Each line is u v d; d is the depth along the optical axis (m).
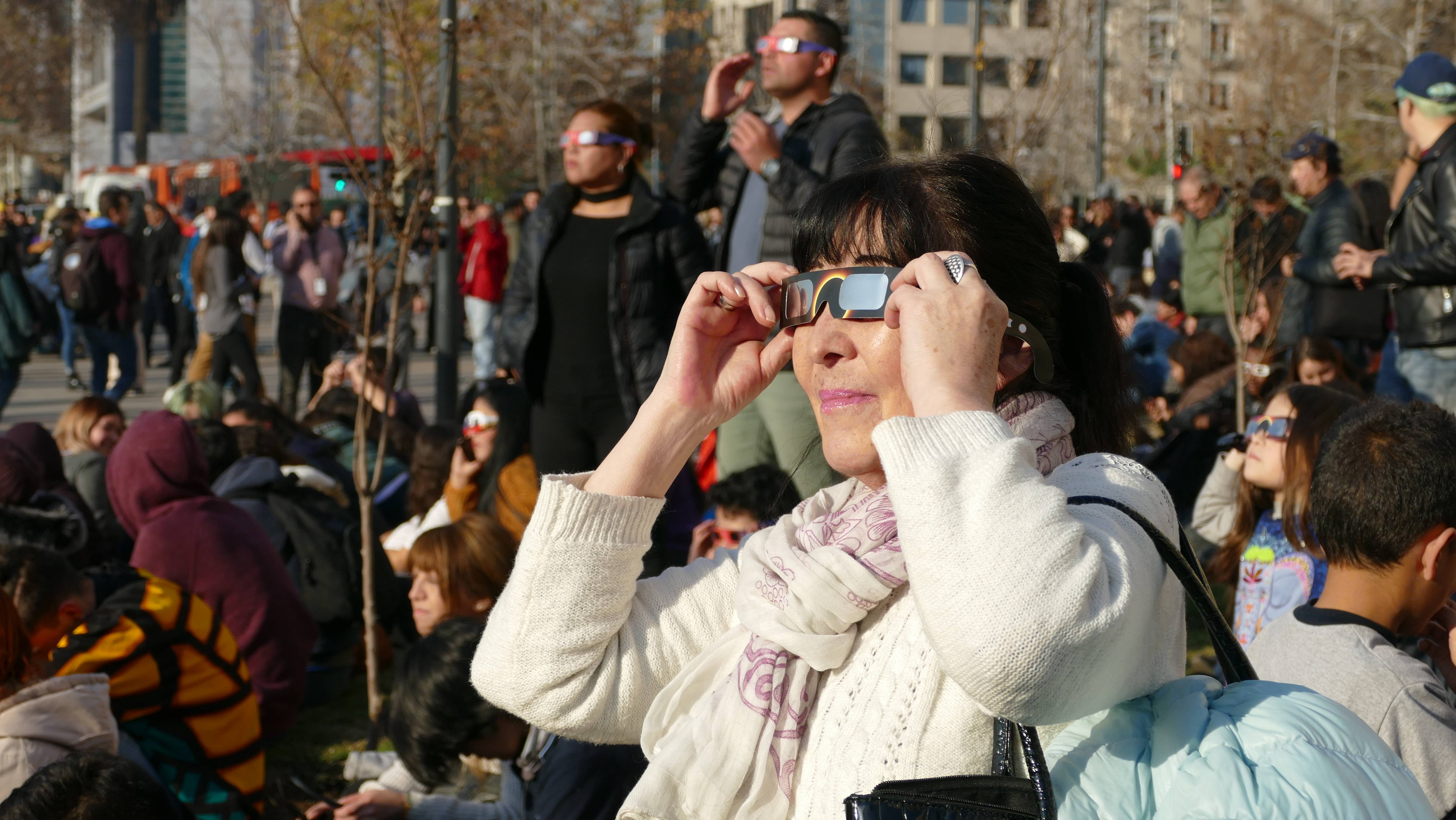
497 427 5.23
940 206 1.41
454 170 6.80
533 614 1.59
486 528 4.12
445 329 7.91
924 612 1.17
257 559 4.39
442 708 3.12
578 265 5.18
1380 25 30.97
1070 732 1.31
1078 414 1.53
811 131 4.83
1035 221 1.45
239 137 36.94
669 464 1.63
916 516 1.18
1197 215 9.04
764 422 4.68
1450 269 5.02
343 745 4.73
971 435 1.22
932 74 45.88
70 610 3.61
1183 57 31.36
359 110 16.44
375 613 4.82
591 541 1.59
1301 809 1.16
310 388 11.79
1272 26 29.09
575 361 5.20
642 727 1.62
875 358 1.37
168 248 16.09
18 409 12.82
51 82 56.31
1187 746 1.23
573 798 2.86
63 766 2.55
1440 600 2.32
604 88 32.28
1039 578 1.14
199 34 41.56
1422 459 2.24
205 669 3.75
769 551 1.49
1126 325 8.24
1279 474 3.51
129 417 11.84
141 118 64.38
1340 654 2.27
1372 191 7.62
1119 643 1.18
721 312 1.65
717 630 1.63
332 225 13.16
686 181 5.32
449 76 6.77
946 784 1.23
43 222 30.45
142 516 4.40
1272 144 8.83
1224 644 1.36
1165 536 1.33
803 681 1.41
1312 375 5.55
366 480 4.89
